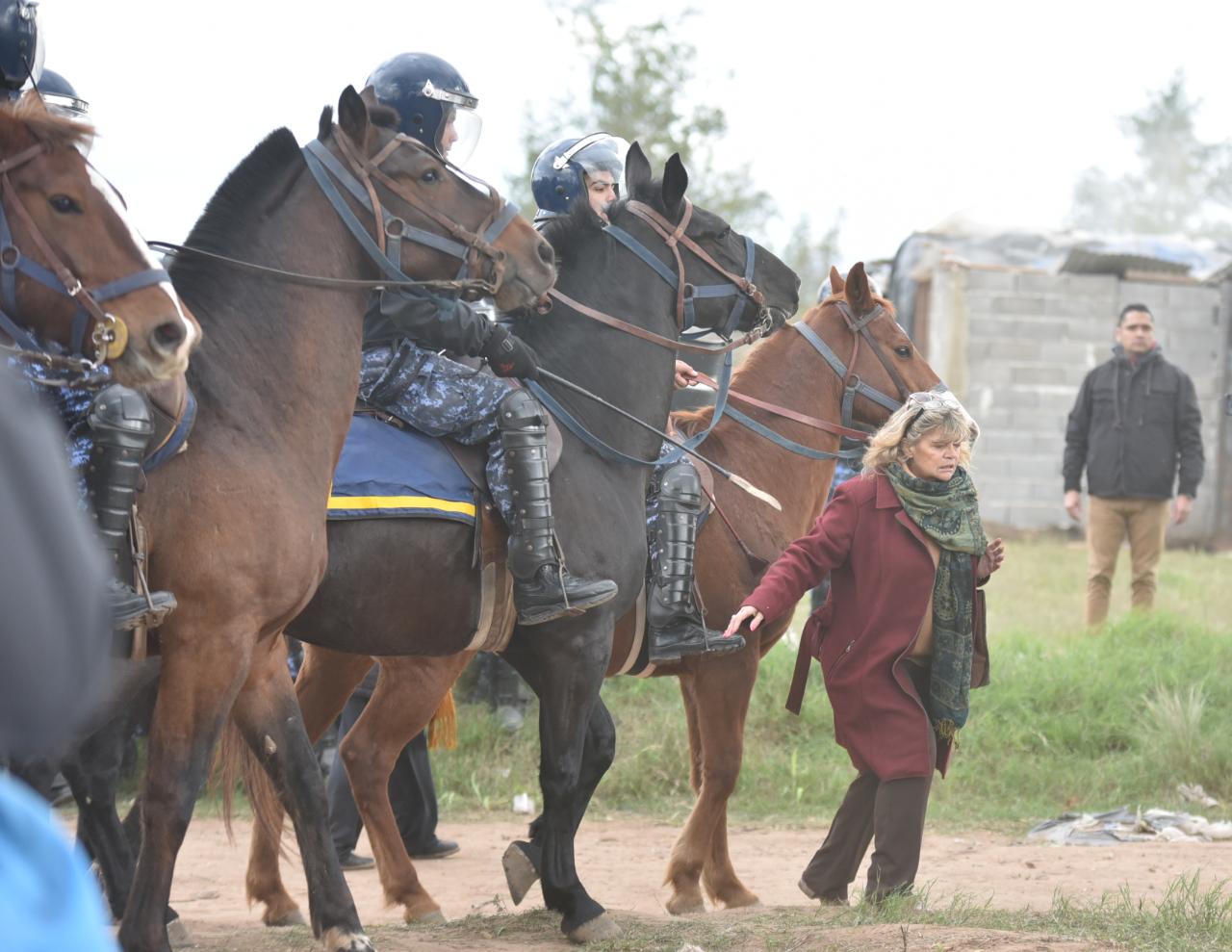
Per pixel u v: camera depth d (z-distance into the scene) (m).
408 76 7.74
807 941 6.66
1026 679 14.43
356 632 7.09
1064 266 31.55
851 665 7.77
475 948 7.16
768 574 7.84
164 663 5.84
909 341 9.94
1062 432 31.34
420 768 10.91
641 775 13.23
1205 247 32.91
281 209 6.55
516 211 7.16
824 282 12.36
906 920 7.23
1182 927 7.12
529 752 13.72
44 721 1.65
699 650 8.34
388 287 6.77
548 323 8.10
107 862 7.86
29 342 5.36
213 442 5.92
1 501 1.61
